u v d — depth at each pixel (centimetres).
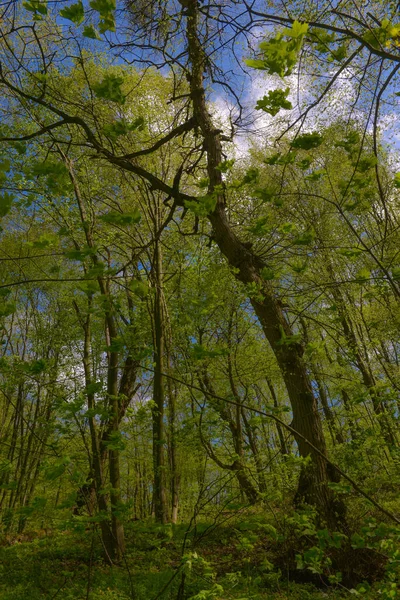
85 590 524
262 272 346
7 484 261
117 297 253
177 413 806
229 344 879
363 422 769
